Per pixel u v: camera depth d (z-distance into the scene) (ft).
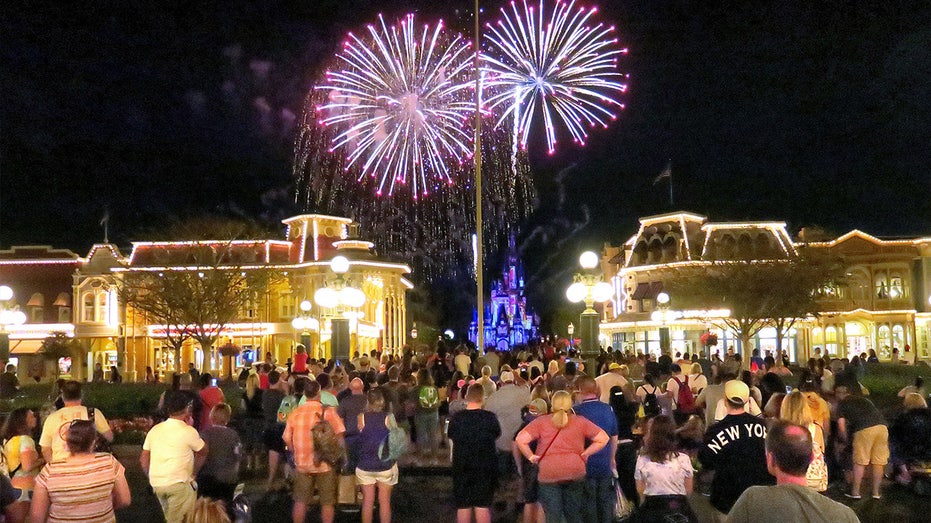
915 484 46.68
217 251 147.13
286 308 178.91
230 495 32.12
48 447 32.35
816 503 14.40
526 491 37.06
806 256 143.33
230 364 150.30
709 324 170.30
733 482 24.36
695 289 158.51
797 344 173.88
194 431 30.71
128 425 73.46
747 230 169.89
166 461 29.91
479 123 84.84
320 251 177.68
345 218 184.96
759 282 139.23
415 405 59.00
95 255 186.19
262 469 58.59
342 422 38.52
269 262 174.70
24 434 32.27
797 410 30.73
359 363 72.54
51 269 193.16
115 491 24.02
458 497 35.04
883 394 84.43
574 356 90.48
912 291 181.16
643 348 178.81
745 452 24.39
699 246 174.70
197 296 137.39
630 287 184.44
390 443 37.63
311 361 66.80
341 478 40.45
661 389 53.62
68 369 172.86
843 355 177.17
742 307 141.90
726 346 171.63
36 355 177.17
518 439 32.27
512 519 42.39
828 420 43.39
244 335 177.37
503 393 43.24
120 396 80.12
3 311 102.73
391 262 181.88
